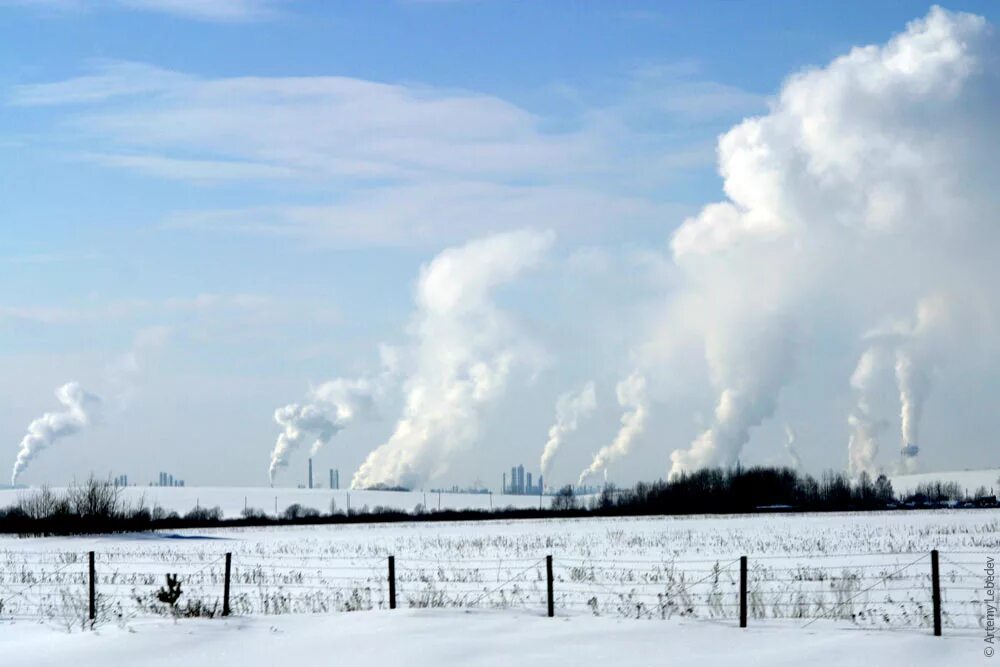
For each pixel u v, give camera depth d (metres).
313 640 32.97
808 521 155.75
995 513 189.88
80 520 150.75
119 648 32.38
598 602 43.78
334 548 100.25
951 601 42.38
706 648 30.97
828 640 31.81
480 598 46.41
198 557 86.06
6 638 35.81
